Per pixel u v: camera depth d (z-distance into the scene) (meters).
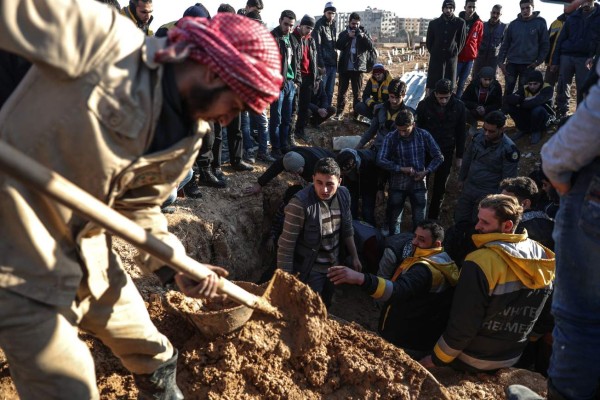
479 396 3.46
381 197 8.46
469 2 9.79
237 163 7.18
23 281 1.74
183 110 1.80
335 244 4.98
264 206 7.18
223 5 5.77
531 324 3.56
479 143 7.13
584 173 1.99
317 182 4.73
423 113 7.57
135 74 1.68
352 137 9.05
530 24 9.61
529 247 3.48
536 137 8.96
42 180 1.57
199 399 2.72
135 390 2.74
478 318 3.43
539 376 3.64
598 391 2.28
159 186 1.93
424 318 4.23
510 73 9.98
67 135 1.64
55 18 1.56
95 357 2.86
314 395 2.85
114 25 1.67
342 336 3.17
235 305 3.14
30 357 1.79
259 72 1.73
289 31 7.41
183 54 1.69
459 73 10.27
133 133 1.68
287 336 2.95
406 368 3.04
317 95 9.34
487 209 3.52
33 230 1.73
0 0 1.50
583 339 2.15
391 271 5.59
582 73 8.86
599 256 2.00
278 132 7.78
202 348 2.87
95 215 1.69
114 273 2.08
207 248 5.70
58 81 1.63
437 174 7.79
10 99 1.73
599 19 8.54
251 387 2.80
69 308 1.92
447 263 4.26
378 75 8.93
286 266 4.86
